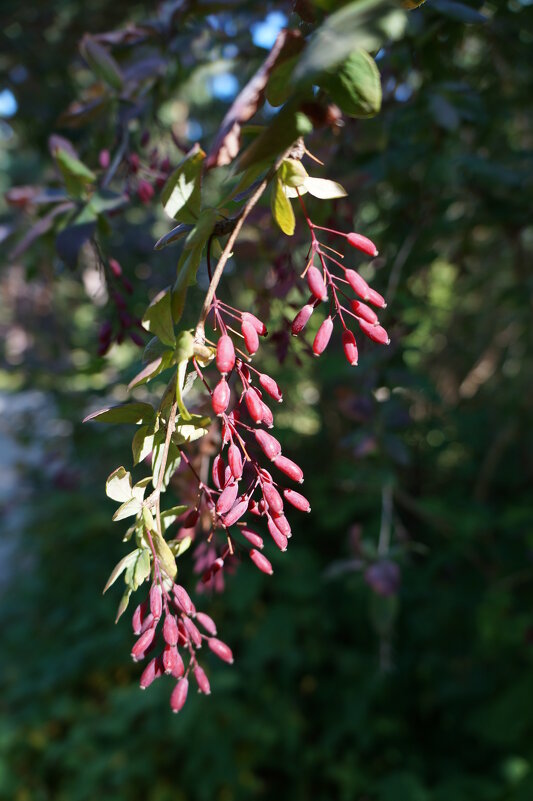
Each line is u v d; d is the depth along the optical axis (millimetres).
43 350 4840
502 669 3869
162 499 2982
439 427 4352
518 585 4031
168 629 767
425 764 3857
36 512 5477
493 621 3658
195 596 4125
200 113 3936
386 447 2178
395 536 2443
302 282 1494
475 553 4121
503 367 5035
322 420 5129
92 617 4707
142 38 1776
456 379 5586
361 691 4051
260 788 3799
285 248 1504
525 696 3617
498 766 3590
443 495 4668
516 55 2348
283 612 4320
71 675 4379
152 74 1709
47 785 4023
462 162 2234
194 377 797
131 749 3871
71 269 1377
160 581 767
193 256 764
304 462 5141
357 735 4020
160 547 750
